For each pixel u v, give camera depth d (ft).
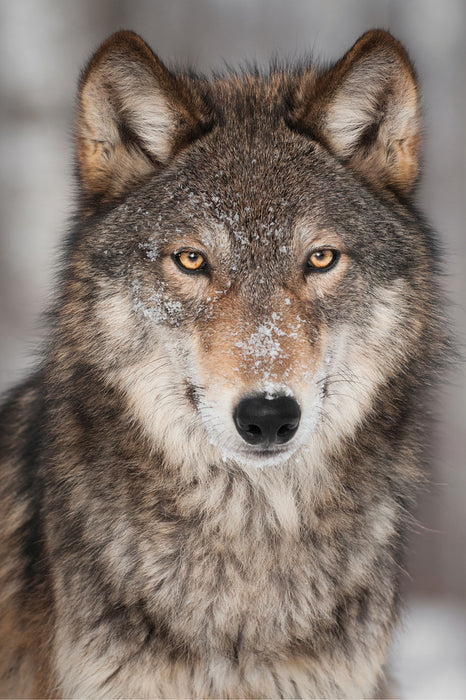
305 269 23.06
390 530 24.54
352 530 24.00
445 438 52.80
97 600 23.30
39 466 25.68
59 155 74.95
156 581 23.20
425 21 79.92
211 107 24.88
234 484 23.97
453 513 52.90
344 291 23.41
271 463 22.08
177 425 23.59
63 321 24.54
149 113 24.44
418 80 24.95
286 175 23.58
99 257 23.81
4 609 26.50
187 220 22.86
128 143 24.97
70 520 24.00
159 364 23.44
